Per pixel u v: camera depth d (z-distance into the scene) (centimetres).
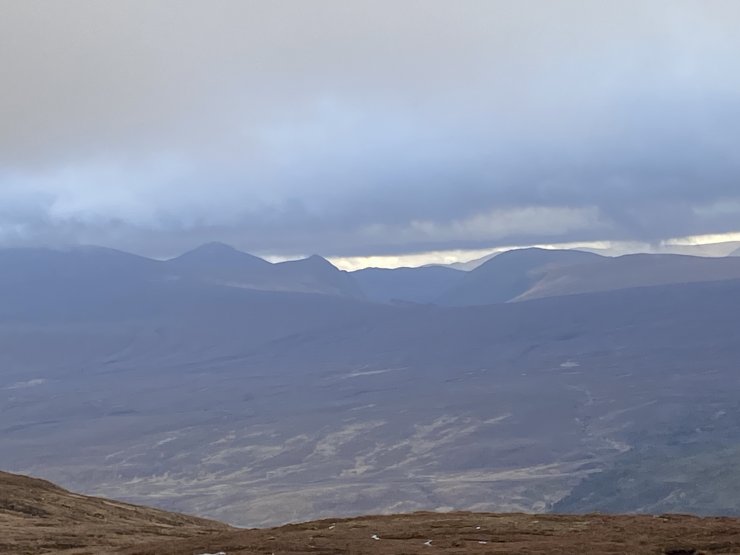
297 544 7006
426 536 7356
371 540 7194
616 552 6231
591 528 7538
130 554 7138
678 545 6381
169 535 8944
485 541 7031
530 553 6262
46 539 8369
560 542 6738
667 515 8575
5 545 8075
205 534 8906
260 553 6781
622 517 8344
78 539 8431
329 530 7831
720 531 6938
